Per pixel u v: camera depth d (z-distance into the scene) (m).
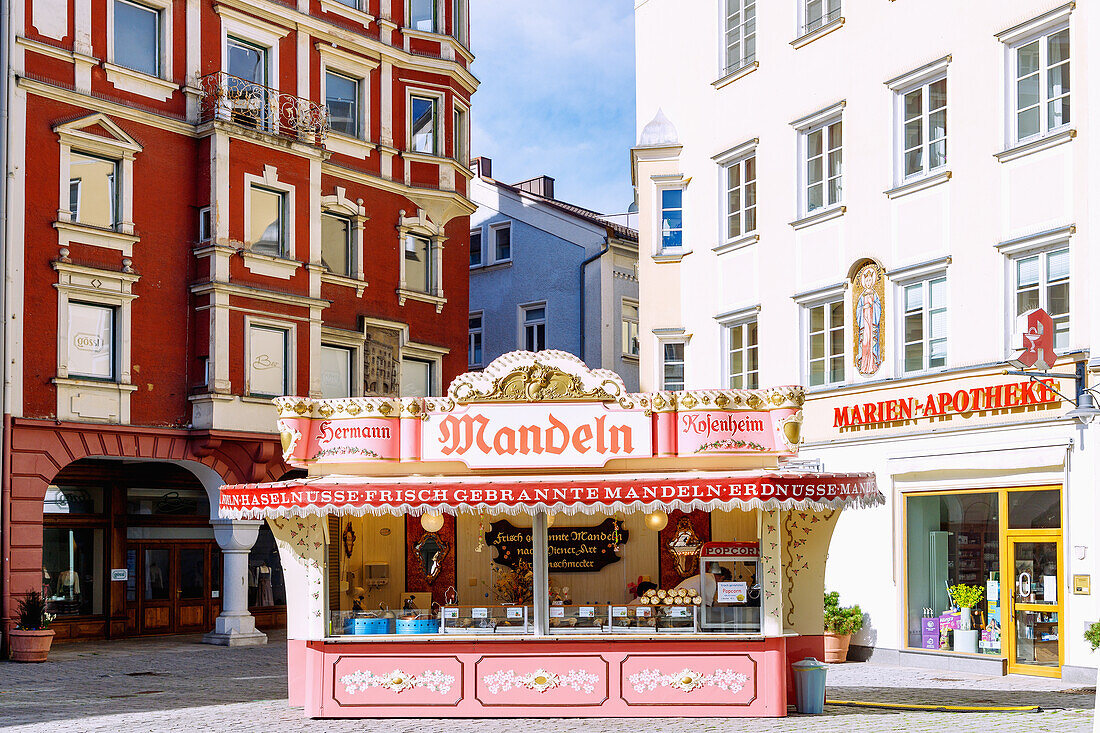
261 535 29.70
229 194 25.38
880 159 20.72
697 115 25.25
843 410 21.02
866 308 20.81
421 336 30.78
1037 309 16.66
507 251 39.28
